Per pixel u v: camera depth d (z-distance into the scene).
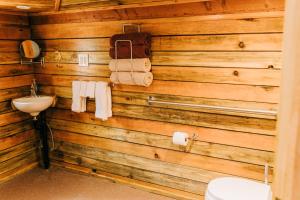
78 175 3.44
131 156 3.09
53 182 3.26
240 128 2.45
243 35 2.31
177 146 2.79
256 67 2.31
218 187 2.03
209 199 1.96
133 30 2.80
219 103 2.51
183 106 2.68
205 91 2.55
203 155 2.67
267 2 2.16
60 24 3.24
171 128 2.79
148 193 3.00
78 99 3.16
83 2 2.95
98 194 2.99
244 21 2.29
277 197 0.46
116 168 3.23
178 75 2.65
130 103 2.97
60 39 3.28
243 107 2.41
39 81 3.56
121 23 2.85
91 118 3.28
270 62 2.25
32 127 3.62
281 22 2.16
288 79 0.42
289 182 0.44
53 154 3.68
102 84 2.97
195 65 2.56
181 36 2.57
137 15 2.74
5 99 3.26
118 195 2.97
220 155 2.58
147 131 2.94
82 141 3.41
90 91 3.06
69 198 2.91
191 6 2.47
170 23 2.60
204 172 2.69
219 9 2.36
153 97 2.82
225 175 2.59
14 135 3.40
